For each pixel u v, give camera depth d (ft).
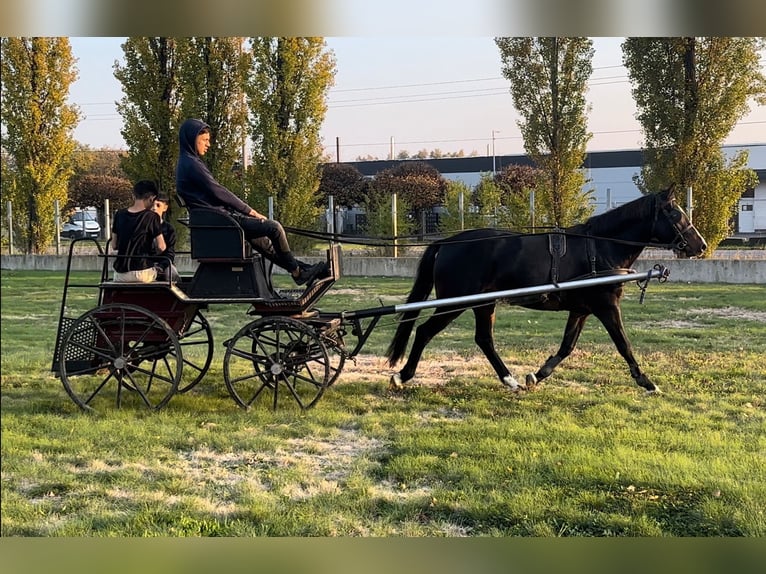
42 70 77.25
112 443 18.66
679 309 41.06
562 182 64.59
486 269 23.06
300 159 67.46
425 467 16.60
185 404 22.07
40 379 25.82
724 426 19.47
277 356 21.22
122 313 21.21
